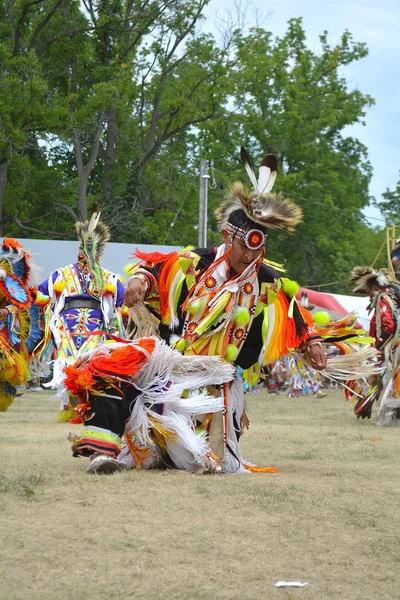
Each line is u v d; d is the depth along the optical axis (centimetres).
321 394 1661
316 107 4403
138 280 507
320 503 414
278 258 4266
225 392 525
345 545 337
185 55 3603
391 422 992
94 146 3344
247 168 532
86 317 940
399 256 1148
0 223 3194
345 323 561
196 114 3638
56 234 3359
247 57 3684
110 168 3694
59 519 356
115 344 513
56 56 3419
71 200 3481
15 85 2841
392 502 423
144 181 3712
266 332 534
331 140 4944
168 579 282
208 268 519
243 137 4219
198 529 350
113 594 264
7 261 934
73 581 275
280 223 513
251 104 4206
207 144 4103
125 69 3378
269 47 4275
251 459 596
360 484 478
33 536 325
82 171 3328
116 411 495
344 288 4275
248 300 525
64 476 470
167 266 517
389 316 1006
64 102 3022
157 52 3600
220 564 303
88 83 3509
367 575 299
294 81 4312
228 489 441
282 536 347
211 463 502
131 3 3397
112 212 3531
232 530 351
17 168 3194
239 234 512
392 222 4444
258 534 347
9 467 505
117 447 495
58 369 909
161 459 523
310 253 4359
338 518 383
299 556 319
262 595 271
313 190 4216
